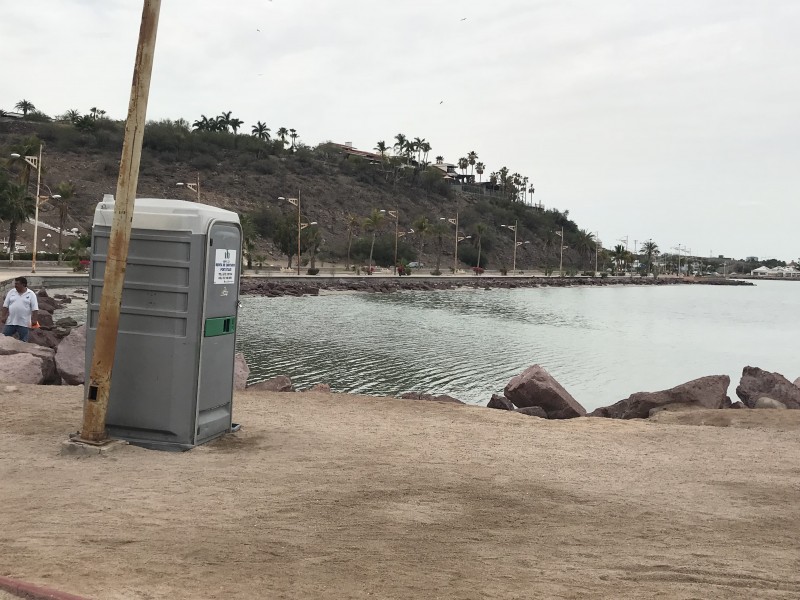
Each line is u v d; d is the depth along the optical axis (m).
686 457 8.09
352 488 6.17
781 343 44.34
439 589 3.92
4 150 109.75
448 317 51.19
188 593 3.70
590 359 33.16
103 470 6.47
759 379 14.75
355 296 68.31
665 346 40.62
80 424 8.30
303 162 144.88
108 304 7.12
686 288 162.00
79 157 120.06
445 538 4.91
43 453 6.99
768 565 4.54
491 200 175.75
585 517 5.57
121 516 5.11
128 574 3.94
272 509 5.46
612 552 4.73
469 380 24.92
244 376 13.39
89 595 3.58
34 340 20.02
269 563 4.26
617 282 154.00
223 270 7.82
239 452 7.44
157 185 117.25
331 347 31.50
